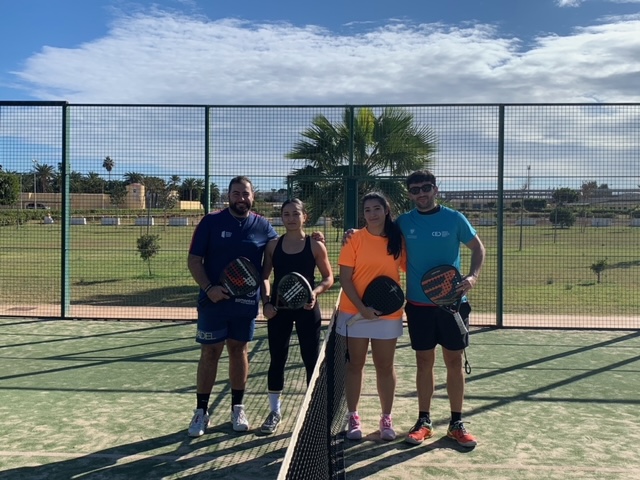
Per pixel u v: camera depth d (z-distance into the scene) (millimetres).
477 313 10805
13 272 17531
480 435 5023
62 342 8477
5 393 6172
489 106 9328
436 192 4906
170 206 10234
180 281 15594
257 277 4918
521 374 6895
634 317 10289
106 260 20266
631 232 9445
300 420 2646
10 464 4465
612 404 5840
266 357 7781
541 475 4242
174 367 7199
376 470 4340
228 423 5336
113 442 4891
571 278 16297
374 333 4879
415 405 5809
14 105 9906
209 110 9688
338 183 9703
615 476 4227
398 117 9641
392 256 4875
